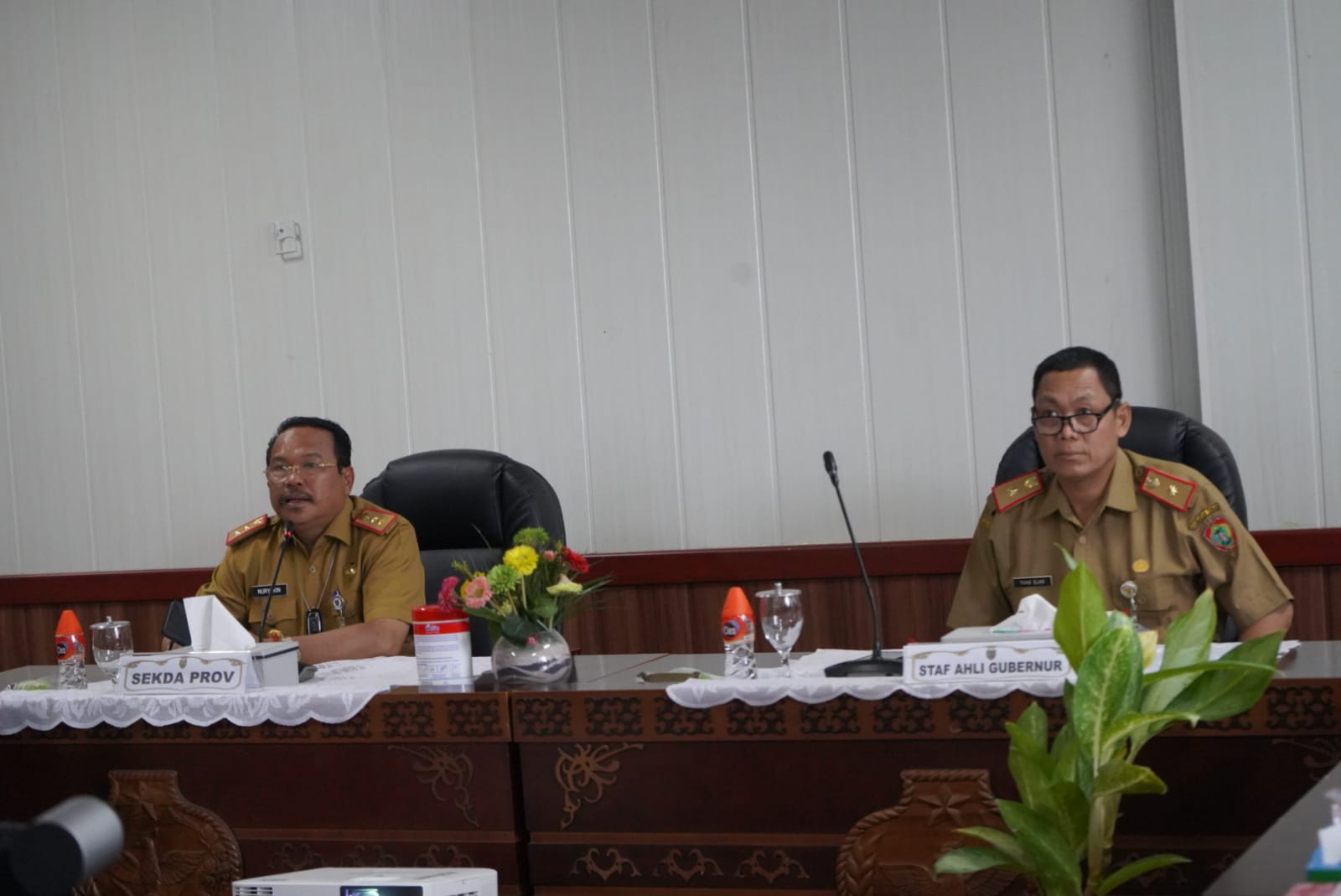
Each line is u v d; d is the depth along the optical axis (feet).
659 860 7.31
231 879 7.98
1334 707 6.29
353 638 9.94
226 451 15.60
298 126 15.21
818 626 13.20
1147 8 12.37
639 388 14.15
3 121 16.22
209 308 15.60
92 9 15.89
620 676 8.16
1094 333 12.67
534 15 14.38
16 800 8.48
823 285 13.52
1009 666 6.77
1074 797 5.07
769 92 13.64
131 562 15.98
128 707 8.17
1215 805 6.50
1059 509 9.20
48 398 16.21
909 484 13.32
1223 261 11.88
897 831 6.88
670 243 14.01
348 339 15.12
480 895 6.84
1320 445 11.68
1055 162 12.74
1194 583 8.96
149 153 15.75
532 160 14.42
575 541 14.42
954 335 13.12
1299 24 11.61
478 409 14.70
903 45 13.19
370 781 7.77
